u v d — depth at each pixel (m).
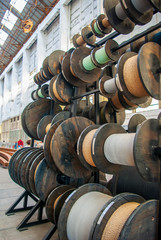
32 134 3.85
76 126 2.57
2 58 25.39
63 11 11.82
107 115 2.96
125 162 1.69
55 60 3.55
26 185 3.05
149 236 1.42
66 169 2.45
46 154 2.55
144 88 1.59
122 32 2.14
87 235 1.70
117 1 2.09
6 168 8.23
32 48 18.31
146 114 5.95
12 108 21.95
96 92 2.77
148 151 1.45
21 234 2.65
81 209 1.87
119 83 1.82
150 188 2.08
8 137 22.36
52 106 3.97
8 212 3.34
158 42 2.04
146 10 1.75
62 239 1.89
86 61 2.71
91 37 3.02
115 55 2.49
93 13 9.83
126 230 1.28
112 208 1.51
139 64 1.54
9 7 16.47
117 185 2.48
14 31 18.95
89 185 2.07
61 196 2.37
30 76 18.47
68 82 3.12
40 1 13.78
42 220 3.01
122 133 1.94
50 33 14.81
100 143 1.90
